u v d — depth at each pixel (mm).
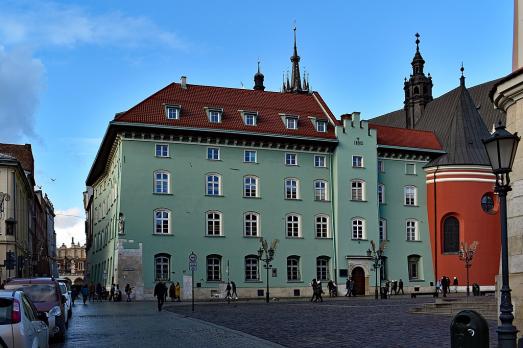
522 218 16703
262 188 68312
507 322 12297
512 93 17359
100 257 85062
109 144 69938
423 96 99125
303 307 44781
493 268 72375
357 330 25609
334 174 71375
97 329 28250
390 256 73250
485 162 74125
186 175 65438
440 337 22156
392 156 75375
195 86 70938
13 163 67375
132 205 63000
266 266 56906
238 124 68312
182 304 53188
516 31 17875
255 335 24516
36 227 116688
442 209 74188
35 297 23734
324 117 73500
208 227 65688
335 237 70188
